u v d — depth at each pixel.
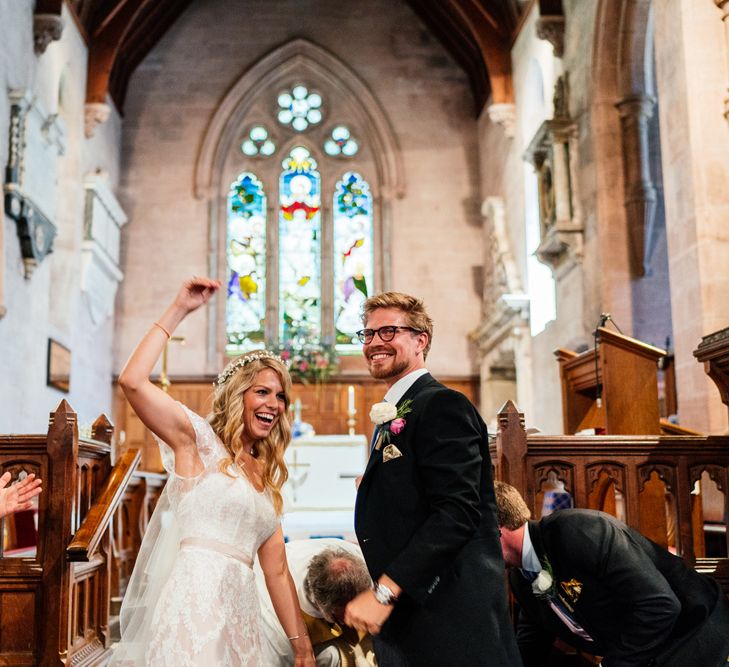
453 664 2.71
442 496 2.76
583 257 12.30
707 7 8.20
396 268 18.23
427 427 2.88
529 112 15.12
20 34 12.27
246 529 3.37
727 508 4.65
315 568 3.63
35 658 4.30
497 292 16.31
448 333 18.00
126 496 8.42
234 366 3.63
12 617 4.34
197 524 3.32
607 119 11.86
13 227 11.74
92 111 15.62
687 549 4.60
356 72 18.94
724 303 7.80
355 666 3.73
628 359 5.62
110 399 17.28
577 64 12.68
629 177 11.69
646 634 3.33
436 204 18.53
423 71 19.05
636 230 11.57
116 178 18.05
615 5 11.57
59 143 13.16
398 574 2.66
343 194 18.73
